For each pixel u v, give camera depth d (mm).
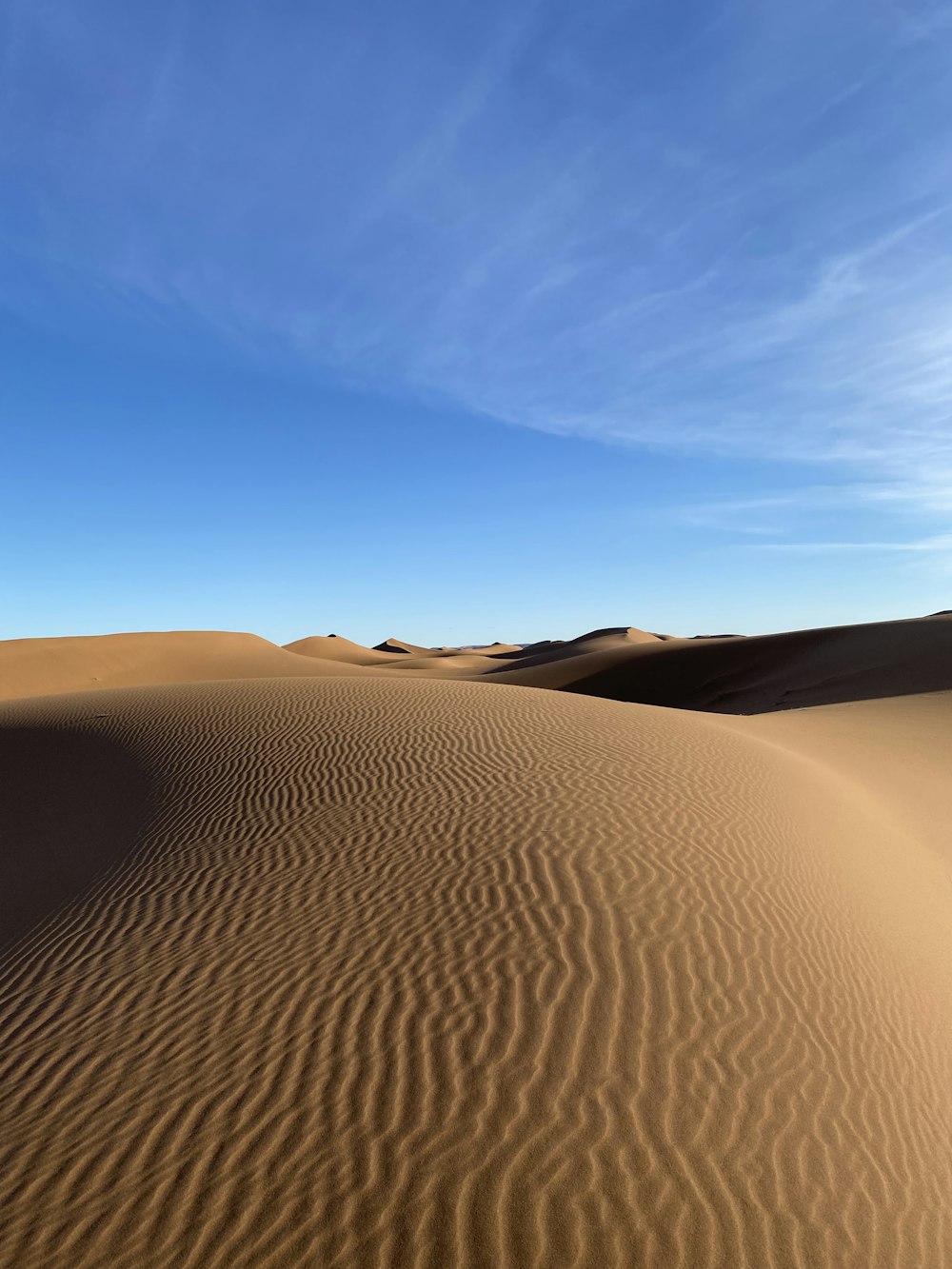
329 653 118312
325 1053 5203
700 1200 4164
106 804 11891
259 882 7934
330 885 7645
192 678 61406
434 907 7016
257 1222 3996
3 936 8000
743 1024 5531
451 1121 4598
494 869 7660
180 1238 3920
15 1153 4492
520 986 5828
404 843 8492
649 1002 5676
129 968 6531
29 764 14992
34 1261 3805
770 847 8672
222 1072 5082
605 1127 4574
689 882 7457
